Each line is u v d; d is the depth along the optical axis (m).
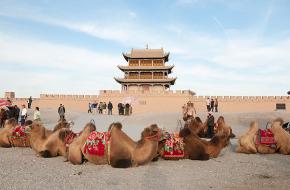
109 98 62.59
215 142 12.58
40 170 10.09
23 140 15.40
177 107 61.19
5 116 24.41
